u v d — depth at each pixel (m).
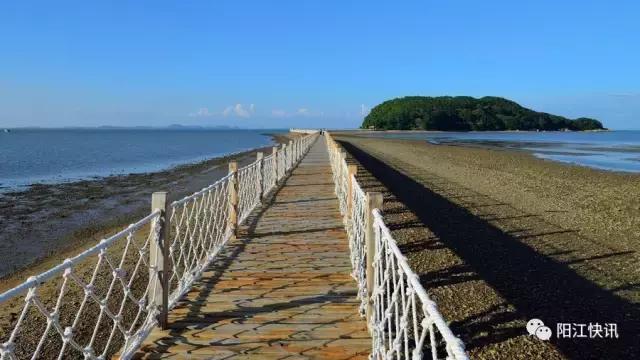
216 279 5.04
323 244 6.53
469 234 9.29
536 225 10.29
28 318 5.16
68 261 2.65
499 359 4.41
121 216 12.52
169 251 4.17
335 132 108.38
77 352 4.45
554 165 25.69
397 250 2.98
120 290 6.09
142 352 3.43
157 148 57.94
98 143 69.06
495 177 19.66
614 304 5.82
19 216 12.36
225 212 7.37
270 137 114.12
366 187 15.92
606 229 9.98
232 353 3.43
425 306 2.18
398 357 2.74
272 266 5.51
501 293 6.07
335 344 3.58
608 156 34.50
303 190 11.90
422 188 15.93
